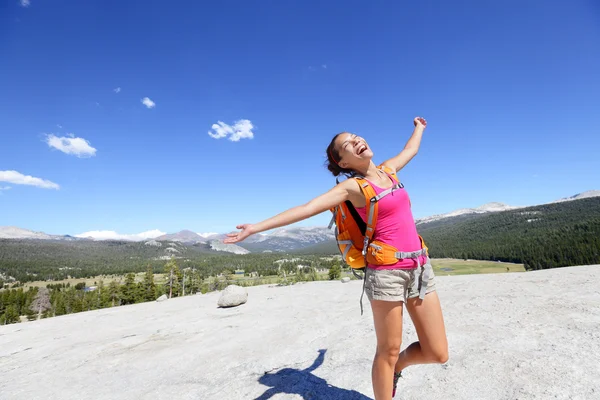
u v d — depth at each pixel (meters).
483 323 4.79
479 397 2.65
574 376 2.81
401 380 3.12
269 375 3.80
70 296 88.50
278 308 9.57
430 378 3.10
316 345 4.85
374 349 4.20
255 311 9.55
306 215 1.83
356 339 4.82
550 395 2.55
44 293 116.38
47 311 90.88
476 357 3.47
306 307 9.09
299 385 3.34
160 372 4.55
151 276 79.38
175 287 82.06
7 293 90.88
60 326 11.01
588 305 5.11
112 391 3.97
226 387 3.58
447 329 4.67
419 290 2.03
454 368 3.25
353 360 3.89
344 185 1.97
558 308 5.15
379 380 2.14
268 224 1.79
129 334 7.98
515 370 3.05
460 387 2.85
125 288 77.81
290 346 4.98
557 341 3.70
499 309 5.57
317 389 3.17
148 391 3.79
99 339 7.77
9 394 4.32
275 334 6.04
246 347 5.31
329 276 76.81
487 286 8.45
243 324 7.55
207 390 3.58
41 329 10.76
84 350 6.60
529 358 3.29
